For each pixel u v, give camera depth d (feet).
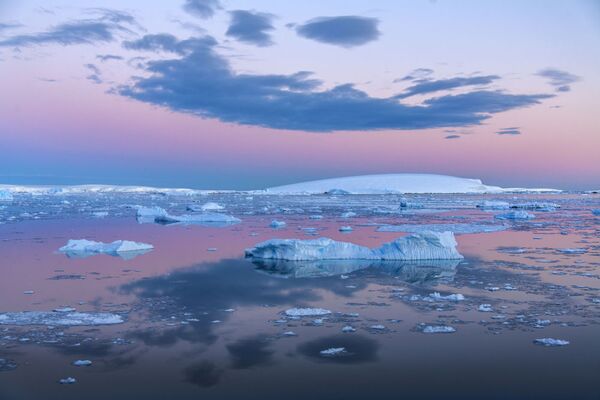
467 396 24.81
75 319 37.37
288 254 63.98
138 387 25.80
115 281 51.47
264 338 33.19
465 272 55.47
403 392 25.20
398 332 34.19
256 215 154.81
